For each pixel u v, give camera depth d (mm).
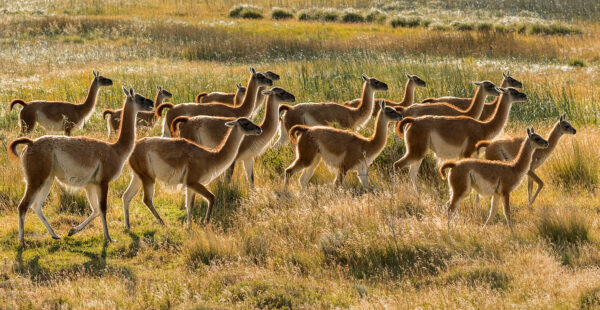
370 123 27234
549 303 11469
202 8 91688
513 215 17938
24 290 12695
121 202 19656
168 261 15109
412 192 18812
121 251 15695
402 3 97562
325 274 13977
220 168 17484
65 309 11914
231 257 14656
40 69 45938
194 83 38281
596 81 40188
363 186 19812
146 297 12516
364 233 15531
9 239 16047
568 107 31781
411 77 26641
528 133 16375
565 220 15766
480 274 12984
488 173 16359
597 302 11305
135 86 38375
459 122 20125
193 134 20391
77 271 14305
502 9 89438
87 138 16047
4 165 21594
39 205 15938
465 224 16484
